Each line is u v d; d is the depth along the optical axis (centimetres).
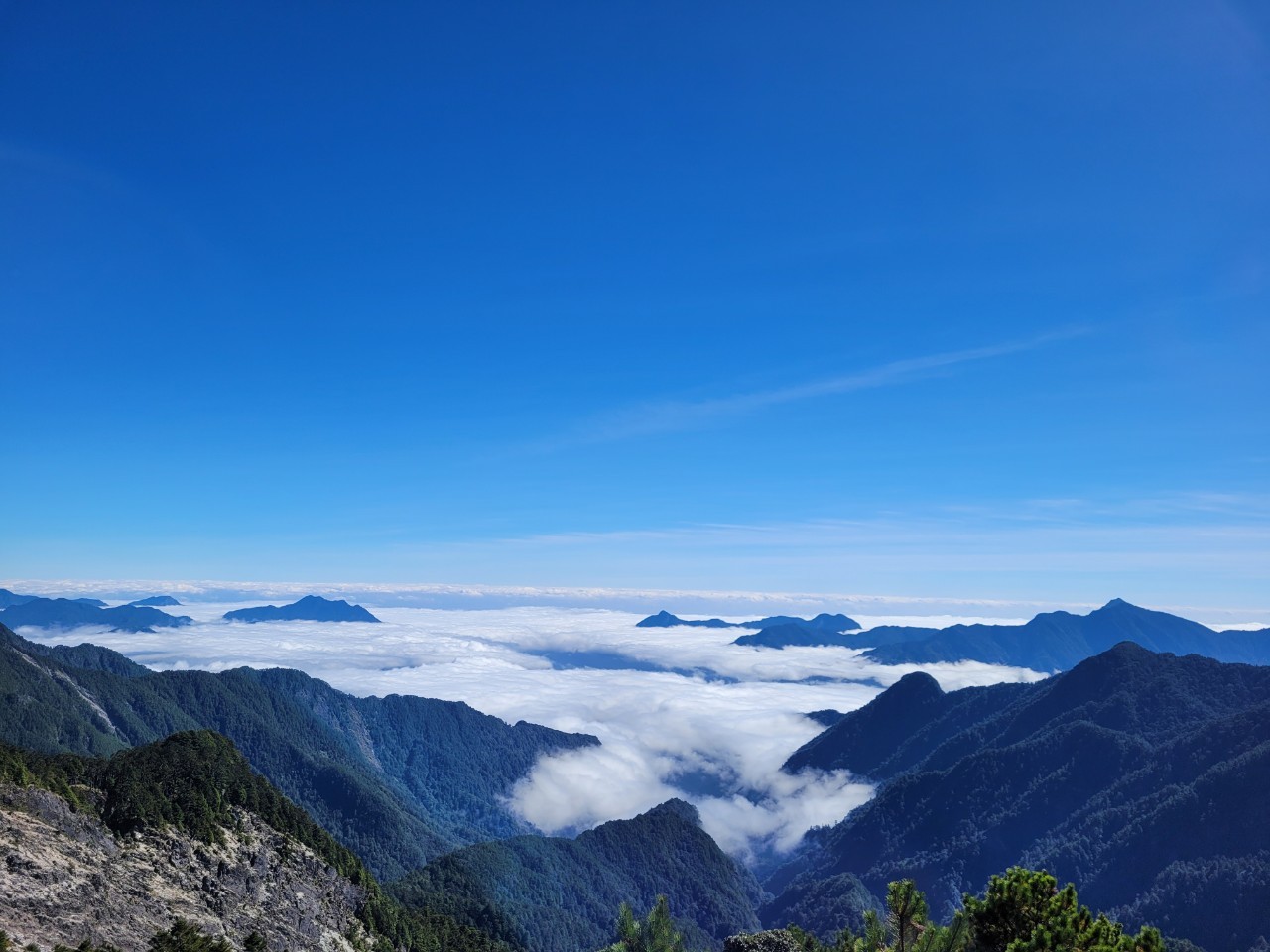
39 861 9138
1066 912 4309
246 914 11744
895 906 5309
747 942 8581
